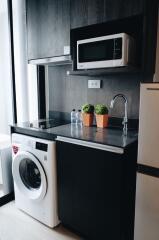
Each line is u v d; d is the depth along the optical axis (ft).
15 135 7.08
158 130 4.50
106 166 5.16
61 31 6.79
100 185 5.35
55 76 8.80
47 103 9.32
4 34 8.39
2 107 8.77
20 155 6.82
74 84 8.21
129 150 5.10
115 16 5.61
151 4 5.58
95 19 5.98
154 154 4.63
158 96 4.40
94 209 5.59
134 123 6.88
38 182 7.18
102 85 7.45
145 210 4.96
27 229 6.57
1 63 8.53
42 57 7.50
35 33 7.54
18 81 8.67
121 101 7.07
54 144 6.11
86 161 5.52
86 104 7.45
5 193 8.04
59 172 6.20
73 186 5.94
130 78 6.80
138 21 5.78
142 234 5.12
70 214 6.19
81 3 6.19
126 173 5.13
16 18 8.33
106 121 7.04
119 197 5.06
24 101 8.96
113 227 5.31
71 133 6.18
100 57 5.97
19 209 7.57
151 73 6.15
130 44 5.73
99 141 5.27
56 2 6.77
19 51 8.54
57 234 6.38
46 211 6.52
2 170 7.88
